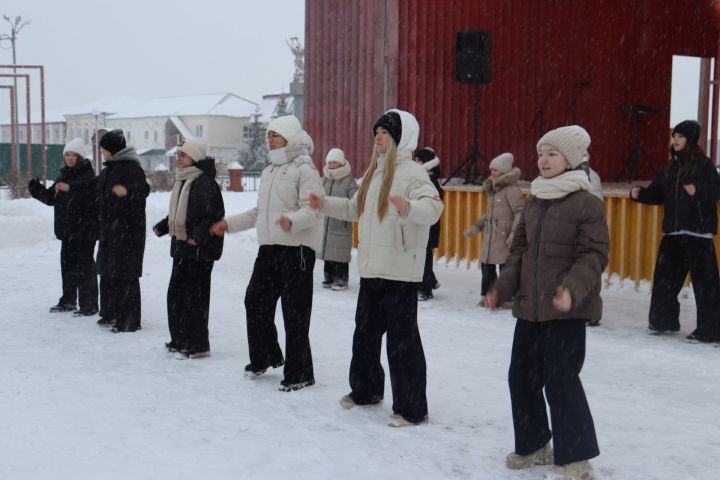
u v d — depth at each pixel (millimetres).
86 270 8039
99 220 7305
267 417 4797
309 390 5398
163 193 26375
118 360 6250
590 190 3758
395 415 4676
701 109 18203
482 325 7734
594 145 15781
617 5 15844
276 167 5363
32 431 4504
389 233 4543
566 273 3707
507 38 13539
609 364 6230
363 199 4719
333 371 5938
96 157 28219
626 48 16188
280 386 5422
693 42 17656
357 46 12734
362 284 4816
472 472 3912
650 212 9195
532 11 13938
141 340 6961
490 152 13344
